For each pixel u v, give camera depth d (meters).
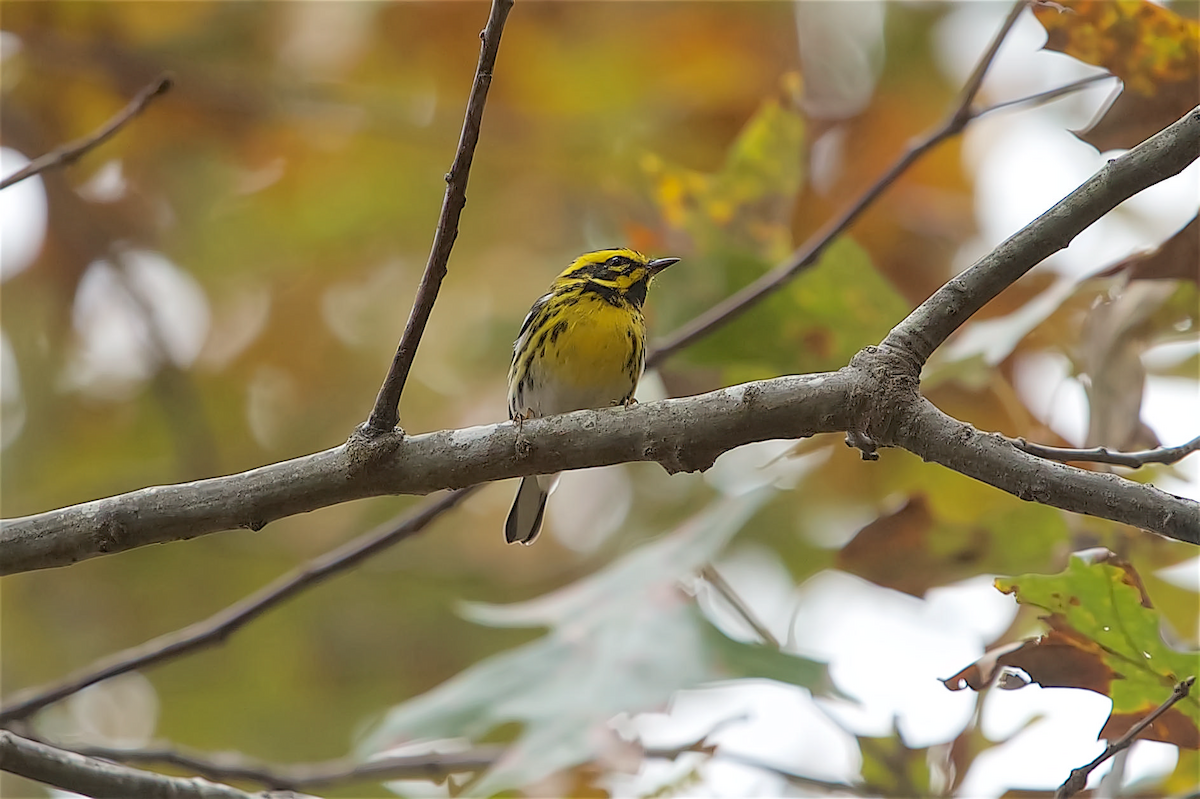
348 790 12.47
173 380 14.53
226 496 6.35
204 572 15.64
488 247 15.67
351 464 6.26
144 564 15.61
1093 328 8.34
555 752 8.32
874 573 9.18
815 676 8.70
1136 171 5.81
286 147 14.58
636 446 6.09
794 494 12.07
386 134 14.66
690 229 10.46
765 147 10.25
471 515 16.31
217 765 9.34
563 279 10.73
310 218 15.30
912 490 9.99
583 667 9.01
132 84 13.56
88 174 13.97
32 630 15.32
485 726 8.85
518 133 14.82
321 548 15.92
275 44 14.17
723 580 9.63
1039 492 5.48
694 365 9.72
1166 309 8.12
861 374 5.83
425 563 16.09
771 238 10.38
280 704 15.23
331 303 15.90
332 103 14.43
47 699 8.66
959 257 13.10
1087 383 8.32
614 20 14.30
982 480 5.62
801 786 9.05
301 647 15.56
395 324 15.93
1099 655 6.61
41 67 13.30
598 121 14.68
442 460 6.23
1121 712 6.72
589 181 14.87
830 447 9.54
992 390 9.67
